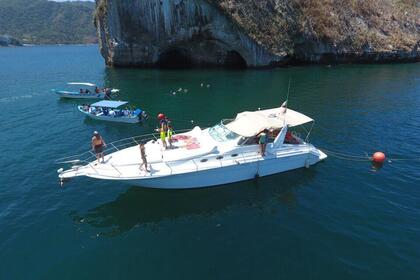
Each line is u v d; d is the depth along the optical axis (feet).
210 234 48.21
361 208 54.39
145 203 55.88
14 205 55.57
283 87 157.48
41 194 59.00
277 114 68.33
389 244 45.78
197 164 57.41
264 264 42.39
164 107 121.29
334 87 156.04
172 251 44.83
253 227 49.75
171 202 56.03
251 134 59.57
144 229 49.42
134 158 58.29
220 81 175.63
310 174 65.31
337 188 60.44
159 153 58.80
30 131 94.22
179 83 170.60
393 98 130.72
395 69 221.46
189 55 243.19
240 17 213.25
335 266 41.91
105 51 248.73
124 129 95.61
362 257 43.42
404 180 63.52
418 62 270.05
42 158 74.84
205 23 214.90
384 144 81.20
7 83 179.32
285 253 44.29
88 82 178.50
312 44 242.37
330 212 53.36
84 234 48.34
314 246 45.57
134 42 227.61
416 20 311.47
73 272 41.29
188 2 211.00
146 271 41.39
